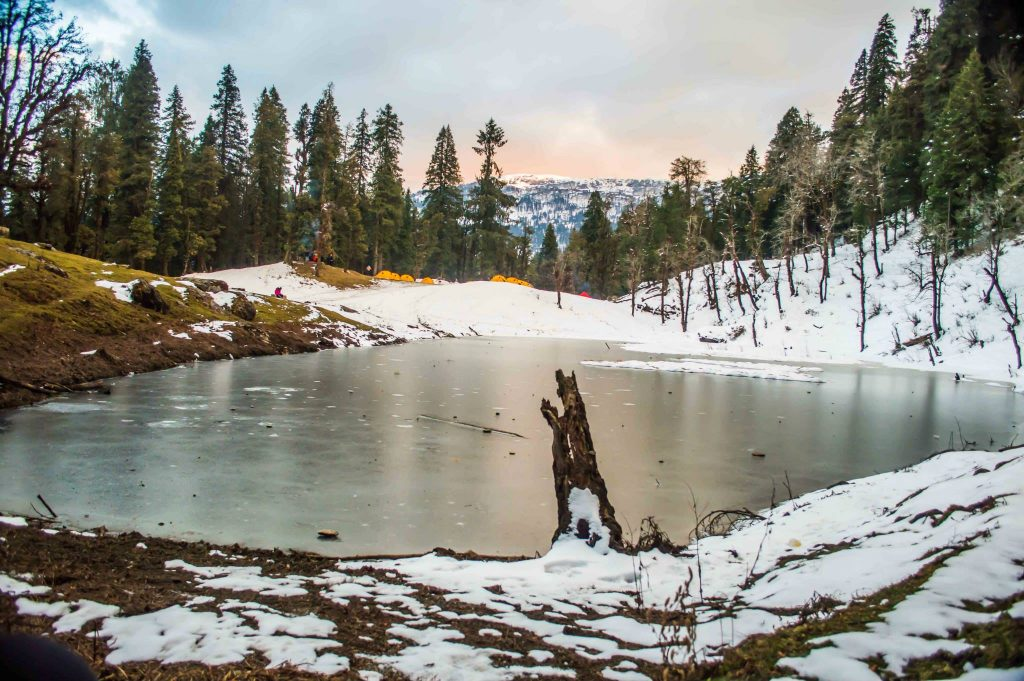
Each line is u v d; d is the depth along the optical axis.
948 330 46.28
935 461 10.67
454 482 11.12
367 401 19.48
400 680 3.73
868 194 65.62
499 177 99.44
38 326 21.50
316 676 3.73
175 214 62.97
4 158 15.71
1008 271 49.09
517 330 63.19
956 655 3.23
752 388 27.52
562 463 8.14
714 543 8.17
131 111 60.81
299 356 32.75
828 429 17.84
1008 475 7.06
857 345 50.62
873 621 3.88
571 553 7.18
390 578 6.27
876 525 7.44
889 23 84.56
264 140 74.19
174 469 11.32
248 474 11.20
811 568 5.93
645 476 12.05
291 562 6.94
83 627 4.32
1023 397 26.38
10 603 4.54
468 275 116.31
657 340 62.88
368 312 53.31
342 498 10.05
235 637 4.29
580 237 109.19
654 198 97.94
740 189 89.88
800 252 77.75
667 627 4.83
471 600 5.55
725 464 13.20
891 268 60.19
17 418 14.98
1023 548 4.73
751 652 3.82
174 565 6.36
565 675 3.84
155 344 25.84
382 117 86.44
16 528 7.43
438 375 27.11
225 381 22.39
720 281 76.81
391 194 85.88
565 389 8.54
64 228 52.47
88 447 12.59
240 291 40.16
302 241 76.44
